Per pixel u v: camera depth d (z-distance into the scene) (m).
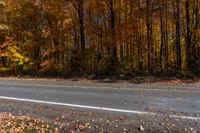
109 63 23.47
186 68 21.67
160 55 27.33
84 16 25.64
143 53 24.39
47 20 28.06
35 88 15.66
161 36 27.67
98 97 12.04
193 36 23.27
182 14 24.73
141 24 24.36
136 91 13.23
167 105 10.07
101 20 25.77
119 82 17.22
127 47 27.47
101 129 7.63
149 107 9.84
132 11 24.11
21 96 13.23
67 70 24.55
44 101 11.71
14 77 23.81
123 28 23.70
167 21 27.56
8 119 8.99
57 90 14.50
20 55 28.34
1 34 29.78
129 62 23.72
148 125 7.75
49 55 27.53
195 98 11.20
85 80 19.11
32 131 7.65
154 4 23.75
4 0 29.33
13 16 29.70
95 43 25.56
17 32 29.67
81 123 8.25
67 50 25.70
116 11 25.33
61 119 8.79
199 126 7.53
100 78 19.88
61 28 26.94
